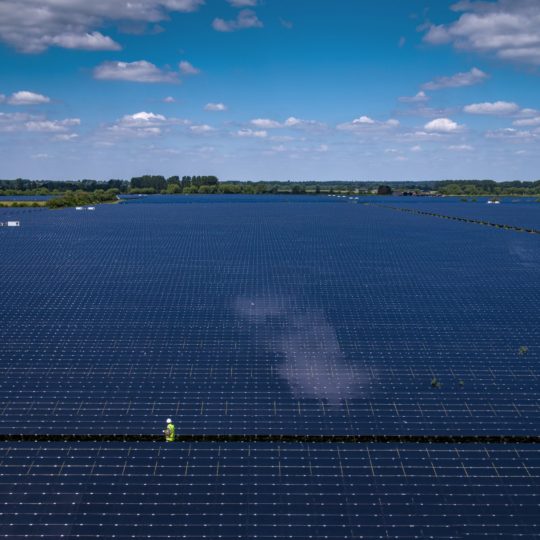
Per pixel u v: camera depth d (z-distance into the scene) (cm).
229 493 2642
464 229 12150
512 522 2472
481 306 5375
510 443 3069
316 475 2775
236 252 8494
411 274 6762
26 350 4216
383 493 2652
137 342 4384
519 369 3953
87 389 3619
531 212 17950
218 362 4028
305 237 10556
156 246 9150
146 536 2384
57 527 2422
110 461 2864
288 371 3900
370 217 15812
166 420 3191
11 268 7062
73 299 5538
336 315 5081
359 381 3769
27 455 2908
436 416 3341
